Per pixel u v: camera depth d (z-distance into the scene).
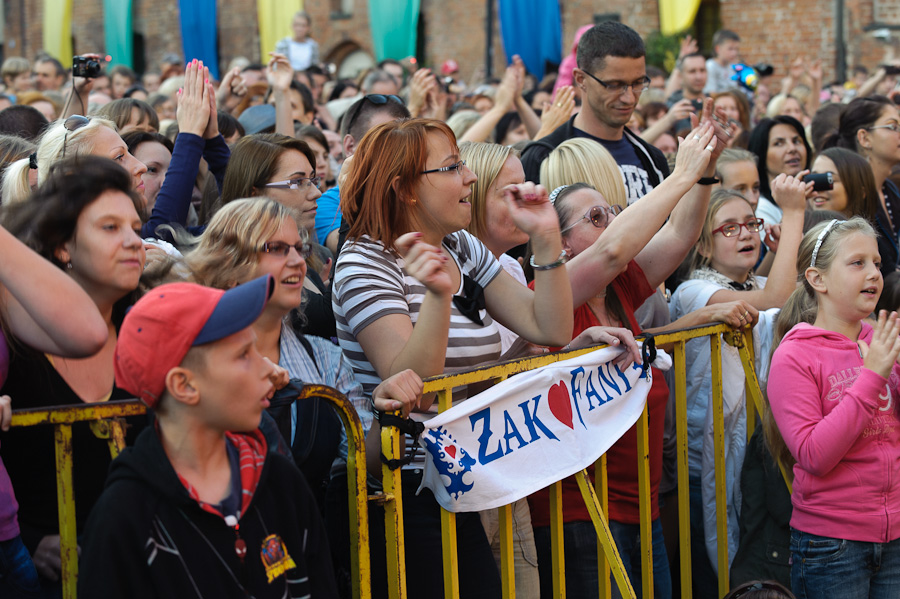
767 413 2.79
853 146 4.94
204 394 1.48
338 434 2.13
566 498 2.57
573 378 2.36
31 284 1.61
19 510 1.79
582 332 2.59
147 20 17.98
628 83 3.76
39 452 1.78
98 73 3.82
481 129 4.82
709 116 2.74
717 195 3.44
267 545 1.57
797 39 13.27
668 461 3.15
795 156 4.79
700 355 3.11
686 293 3.37
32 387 1.78
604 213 2.78
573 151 3.14
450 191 2.20
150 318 1.45
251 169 2.88
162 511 1.47
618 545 2.64
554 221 2.24
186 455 1.51
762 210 4.51
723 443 2.90
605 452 2.47
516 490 2.18
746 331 3.01
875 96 4.94
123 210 1.82
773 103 7.65
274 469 1.63
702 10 13.76
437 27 15.64
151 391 1.47
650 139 5.60
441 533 2.16
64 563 1.61
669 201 2.59
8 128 3.66
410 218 2.20
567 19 14.19
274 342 2.09
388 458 1.97
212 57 14.01
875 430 2.59
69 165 1.81
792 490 2.72
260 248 2.00
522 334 2.35
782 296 3.19
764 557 2.82
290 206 2.89
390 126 2.21
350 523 1.97
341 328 2.23
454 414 2.09
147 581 1.45
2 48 19.62
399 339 2.06
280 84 4.26
